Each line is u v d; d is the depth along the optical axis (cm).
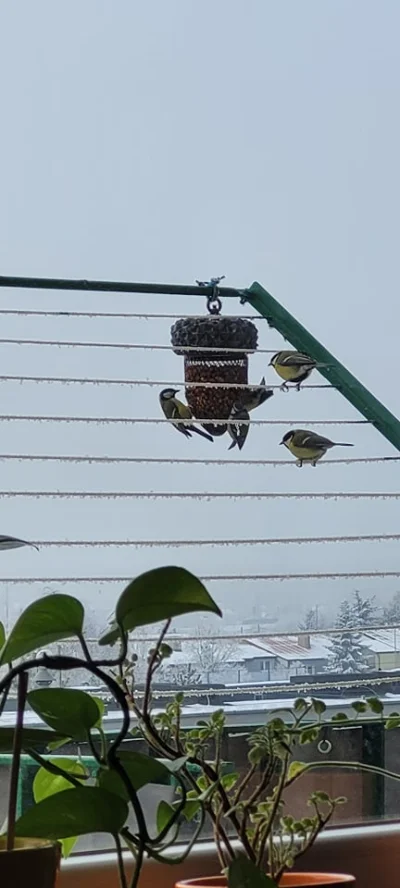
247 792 95
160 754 81
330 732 100
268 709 99
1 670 93
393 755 101
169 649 74
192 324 97
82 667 59
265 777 75
